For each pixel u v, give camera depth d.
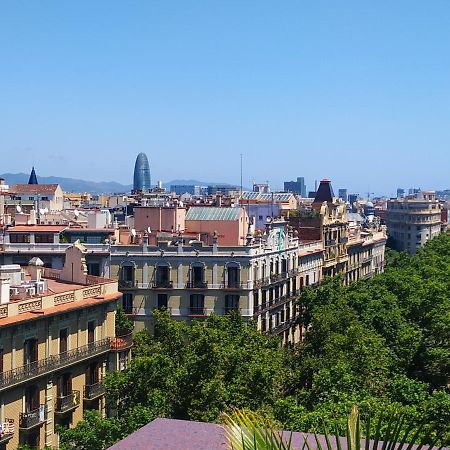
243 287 96.31
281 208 157.75
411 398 57.12
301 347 89.31
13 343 52.16
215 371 54.53
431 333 87.88
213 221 110.06
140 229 113.56
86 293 61.66
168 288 96.50
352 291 108.06
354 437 15.35
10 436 50.81
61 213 133.62
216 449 21.03
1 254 95.12
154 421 23.58
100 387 61.44
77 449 48.94
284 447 15.21
